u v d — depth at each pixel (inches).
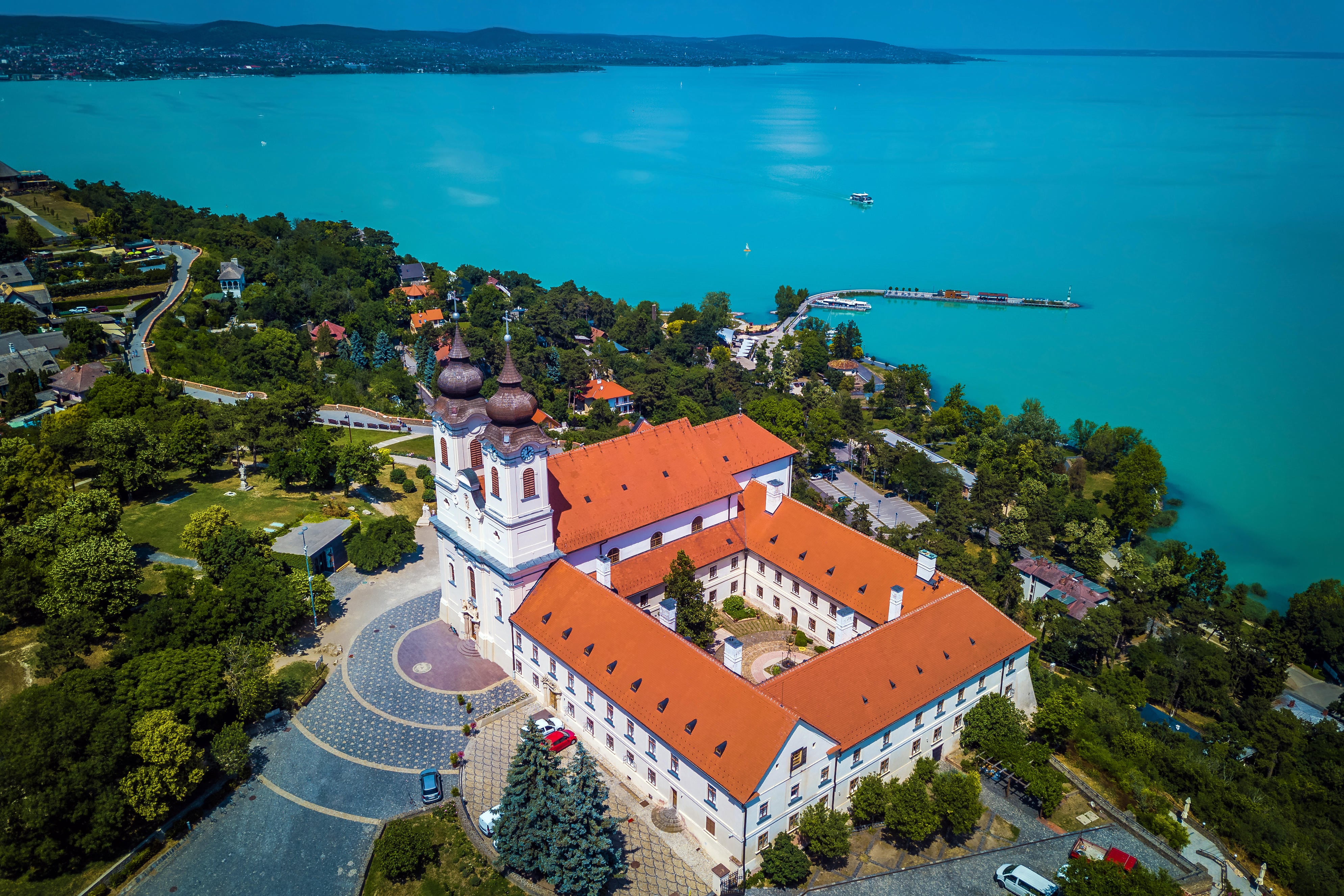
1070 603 5137.8
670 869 2849.4
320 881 2797.7
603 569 3649.1
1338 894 3070.9
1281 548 7209.6
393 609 4298.7
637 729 3120.1
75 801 2723.9
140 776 2834.6
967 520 5782.5
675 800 3043.8
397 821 3014.3
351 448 5388.8
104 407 5876.0
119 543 3796.8
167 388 6722.4
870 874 2883.9
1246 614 5949.8
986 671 3427.7
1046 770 3152.1
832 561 4023.1
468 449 3730.3
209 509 4372.5
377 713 3560.5
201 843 2930.6
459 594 4037.9
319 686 3683.6
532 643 3597.4
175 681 3125.0
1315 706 4953.3
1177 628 5285.4
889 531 5551.2
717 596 4387.3
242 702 3270.2
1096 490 7598.4
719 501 4335.6
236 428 5841.5
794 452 4722.0
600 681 3245.6
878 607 3735.2
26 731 2733.8
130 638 3503.9
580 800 2669.8
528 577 3651.6
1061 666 4650.6
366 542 4613.7
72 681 3038.9
